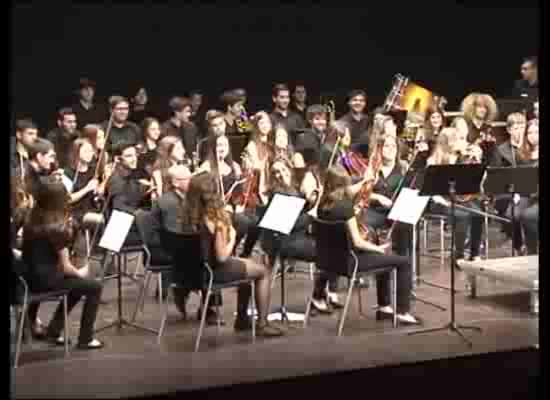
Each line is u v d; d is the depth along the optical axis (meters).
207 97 14.16
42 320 9.61
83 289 8.22
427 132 12.47
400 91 12.44
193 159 11.16
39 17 12.80
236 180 10.60
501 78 15.34
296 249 9.37
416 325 9.24
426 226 13.50
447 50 15.27
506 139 12.19
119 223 8.37
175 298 9.48
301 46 14.70
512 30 15.23
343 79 15.02
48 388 7.19
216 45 14.12
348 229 8.55
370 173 10.28
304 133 11.68
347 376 7.68
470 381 8.12
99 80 13.37
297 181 10.71
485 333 8.91
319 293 9.76
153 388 7.22
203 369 7.74
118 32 13.38
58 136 11.09
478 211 11.41
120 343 8.58
